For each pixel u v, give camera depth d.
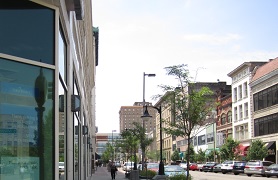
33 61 7.38
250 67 64.19
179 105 18.66
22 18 7.33
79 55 18.27
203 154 77.06
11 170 6.71
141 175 31.30
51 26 7.87
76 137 15.30
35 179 7.15
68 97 10.94
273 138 55.25
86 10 24.05
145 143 36.22
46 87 7.61
